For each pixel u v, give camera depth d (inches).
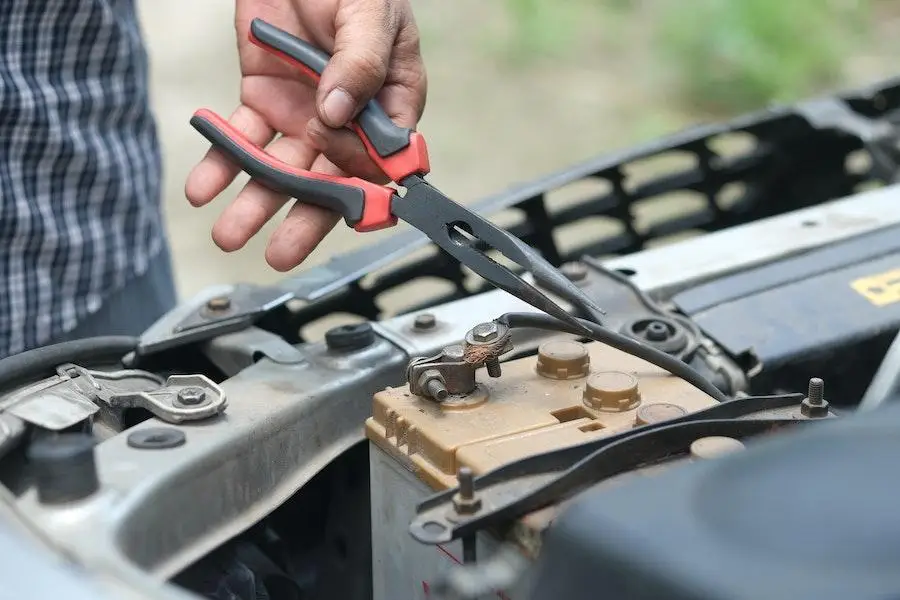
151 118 58.1
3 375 33.9
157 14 183.3
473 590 25.0
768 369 38.3
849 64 164.2
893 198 48.5
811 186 56.7
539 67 168.2
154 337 39.4
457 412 31.7
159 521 29.3
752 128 55.1
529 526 26.7
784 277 41.8
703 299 40.9
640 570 20.3
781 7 161.9
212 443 31.4
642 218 125.3
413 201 35.9
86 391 34.5
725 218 56.1
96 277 53.5
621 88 162.1
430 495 30.4
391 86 41.5
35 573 23.2
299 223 38.0
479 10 185.8
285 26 43.2
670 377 33.9
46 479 27.5
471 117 155.1
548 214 51.6
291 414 34.1
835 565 19.9
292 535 38.9
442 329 39.3
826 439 23.1
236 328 40.4
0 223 49.4
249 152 37.9
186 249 126.4
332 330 38.0
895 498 21.2
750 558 20.1
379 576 33.8
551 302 33.5
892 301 40.5
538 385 33.4
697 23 163.0
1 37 48.8
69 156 51.4
